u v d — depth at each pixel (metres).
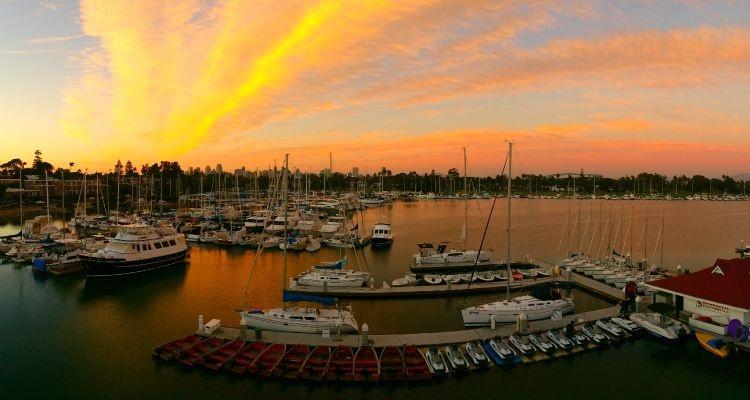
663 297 46.78
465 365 34.31
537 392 32.56
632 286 47.06
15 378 34.69
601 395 32.41
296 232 102.06
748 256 86.75
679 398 32.19
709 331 40.59
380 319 46.62
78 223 119.44
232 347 37.25
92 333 43.91
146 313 50.12
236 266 74.94
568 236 113.94
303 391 32.28
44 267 68.50
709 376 34.97
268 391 32.34
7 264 74.50
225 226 113.31
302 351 36.28
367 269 73.56
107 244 73.56
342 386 32.81
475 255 73.75
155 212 146.50
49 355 38.69
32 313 50.25
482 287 55.75
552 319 43.75
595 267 64.56
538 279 60.47
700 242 104.44
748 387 33.59
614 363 36.69
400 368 33.56
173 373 34.84
